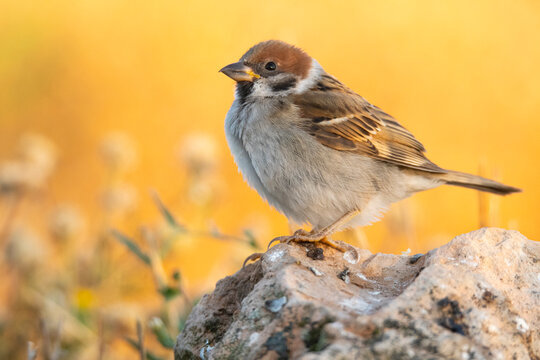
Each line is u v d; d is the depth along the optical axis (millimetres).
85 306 9633
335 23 20656
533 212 17344
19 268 10625
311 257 6527
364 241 9633
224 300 6359
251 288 6332
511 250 6109
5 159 18062
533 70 20000
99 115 18828
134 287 10578
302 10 20500
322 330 5059
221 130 18844
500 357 5148
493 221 9180
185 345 6223
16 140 18375
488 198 9562
